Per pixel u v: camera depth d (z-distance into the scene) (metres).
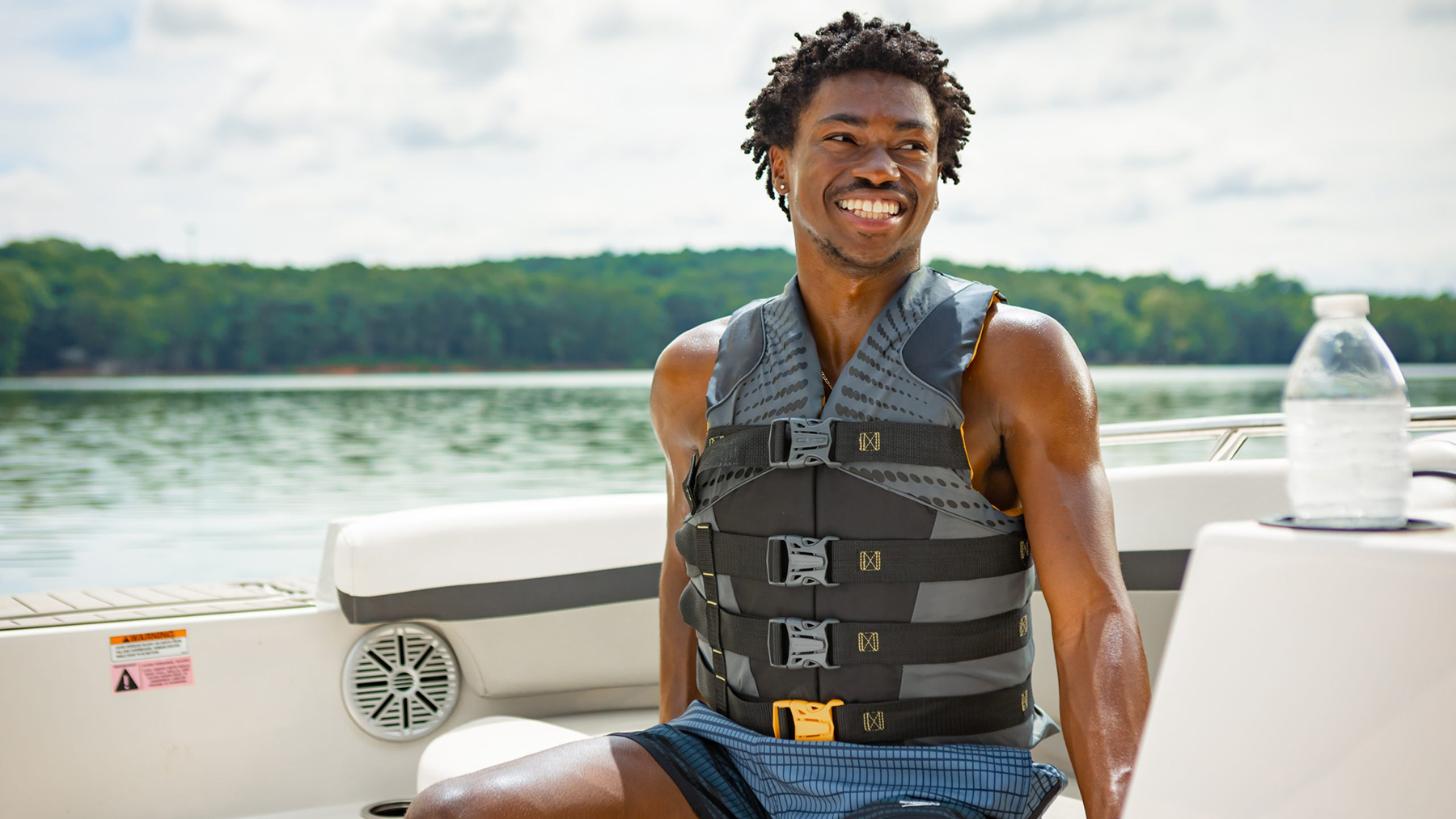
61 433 22.19
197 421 24.91
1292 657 0.67
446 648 2.05
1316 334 0.79
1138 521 1.79
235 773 1.94
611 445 19.98
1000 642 1.16
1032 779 1.13
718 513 1.24
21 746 1.85
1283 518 0.76
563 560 2.04
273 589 2.47
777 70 1.33
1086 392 1.15
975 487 1.18
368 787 2.01
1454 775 0.62
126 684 1.90
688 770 1.19
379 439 21.22
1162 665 0.72
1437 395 38.75
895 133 1.22
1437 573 0.62
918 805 1.07
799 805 1.15
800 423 1.17
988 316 1.19
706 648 1.31
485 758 1.65
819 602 1.17
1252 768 0.68
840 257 1.22
